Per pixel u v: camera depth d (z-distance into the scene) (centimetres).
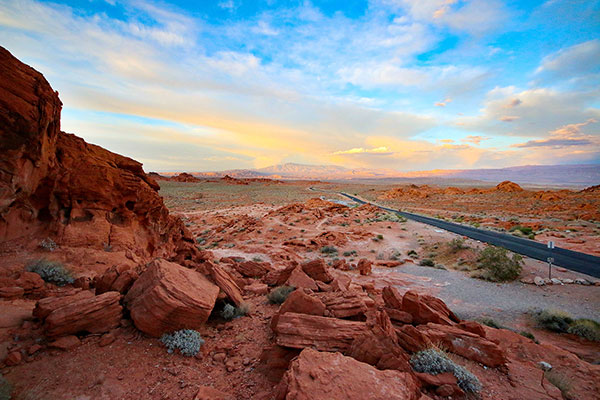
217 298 970
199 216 6581
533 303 1716
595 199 7894
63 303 739
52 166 1389
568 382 712
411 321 848
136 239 1764
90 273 1201
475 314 1569
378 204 10306
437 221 5644
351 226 5034
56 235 1360
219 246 3809
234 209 8112
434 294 1881
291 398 407
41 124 1210
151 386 573
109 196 1608
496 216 6475
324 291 1237
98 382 562
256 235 4359
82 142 1569
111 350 664
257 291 1283
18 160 1147
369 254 3322
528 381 642
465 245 3138
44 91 1217
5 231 1191
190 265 1891
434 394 525
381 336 586
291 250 3303
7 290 859
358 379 450
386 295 998
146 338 725
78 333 704
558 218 5762
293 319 698
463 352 695
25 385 530
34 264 1072
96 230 1502
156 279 804
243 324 907
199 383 595
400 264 2792
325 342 632
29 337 663
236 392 568
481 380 607
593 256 2750
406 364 544
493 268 2283
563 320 1392
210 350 730
